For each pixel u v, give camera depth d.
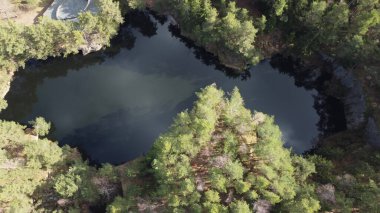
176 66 97.50
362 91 85.50
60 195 71.50
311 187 66.88
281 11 85.12
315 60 94.88
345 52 85.00
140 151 84.94
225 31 87.38
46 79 97.44
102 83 95.88
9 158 77.50
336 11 83.12
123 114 90.38
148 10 103.31
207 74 96.38
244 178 68.19
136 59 99.25
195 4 87.75
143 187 73.50
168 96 92.81
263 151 67.69
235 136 74.38
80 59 98.25
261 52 94.31
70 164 79.56
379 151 77.88
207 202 64.31
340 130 88.31
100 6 90.62
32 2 99.69
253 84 95.50
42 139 84.94
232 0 95.94
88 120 89.62
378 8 86.62
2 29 85.50
